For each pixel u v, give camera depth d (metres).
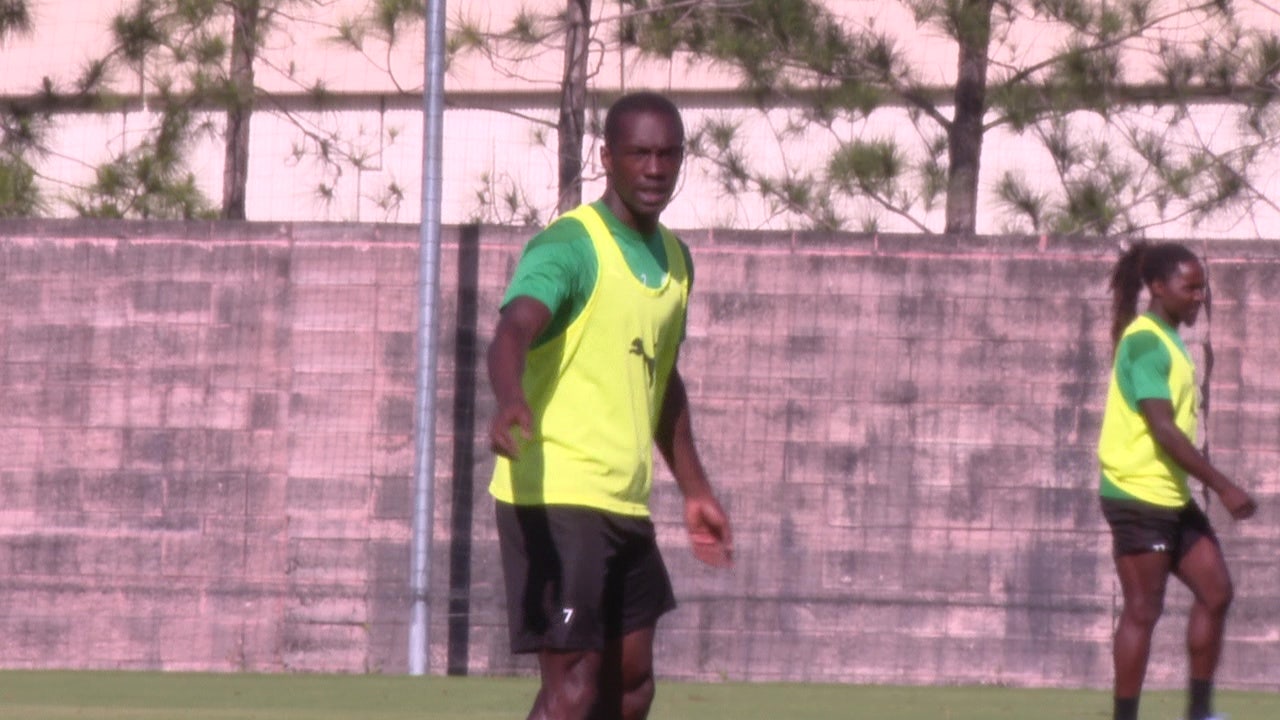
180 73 52.03
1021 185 49.59
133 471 37.06
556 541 16.50
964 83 50.09
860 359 36.22
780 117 60.53
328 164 67.62
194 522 36.88
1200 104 52.81
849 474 36.16
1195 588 24.53
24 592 37.09
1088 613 35.78
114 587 36.94
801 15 47.44
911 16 60.41
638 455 16.80
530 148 70.00
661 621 36.19
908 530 36.09
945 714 31.00
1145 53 52.59
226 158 59.72
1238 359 35.75
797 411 36.28
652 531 17.20
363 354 36.62
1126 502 24.47
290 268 36.88
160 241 37.19
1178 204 51.44
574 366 16.61
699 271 36.41
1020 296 36.06
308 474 36.62
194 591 36.84
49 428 37.22
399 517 36.50
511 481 16.73
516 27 52.31
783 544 36.19
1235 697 34.31
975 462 36.06
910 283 36.22
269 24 55.25
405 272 36.66
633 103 16.77
